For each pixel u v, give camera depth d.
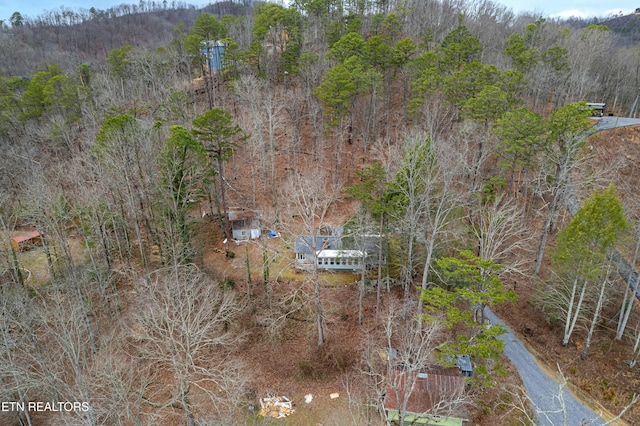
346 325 31.75
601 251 25.97
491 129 35.41
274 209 43.75
